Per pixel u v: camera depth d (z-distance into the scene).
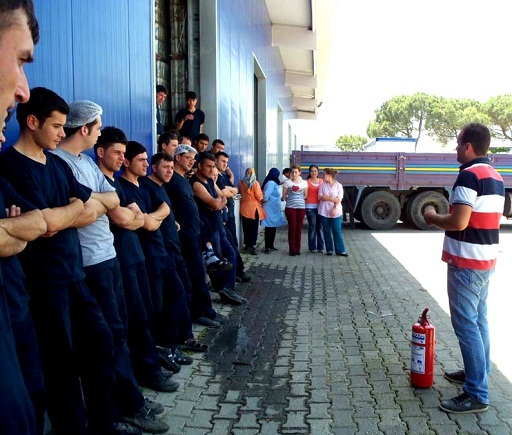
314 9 16.33
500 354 4.88
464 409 3.66
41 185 2.64
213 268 6.04
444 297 7.04
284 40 19.00
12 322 2.12
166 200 4.56
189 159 5.30
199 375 4.34
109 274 3.24
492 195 3.63
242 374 4.37
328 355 4.82
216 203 6.01
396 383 4.19
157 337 4.44
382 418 3.61
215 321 5.71
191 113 8.00
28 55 1.49
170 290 4.41
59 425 2.81
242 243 11.07
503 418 3.61
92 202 2.96
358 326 5.73
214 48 9.00
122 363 3.29
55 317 2.71
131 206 3.73
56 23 3.61
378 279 8.23
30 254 2.67
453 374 4.20
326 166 14.53
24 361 2.28
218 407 3.77
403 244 12.04
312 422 3.56
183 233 5.34
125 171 4.12
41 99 2.62
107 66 4.57
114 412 3.11
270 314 6.21
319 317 6.08
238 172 11.45
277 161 21.98
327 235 10.53
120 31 4.91
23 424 1.45
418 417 3.62
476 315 3.71
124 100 5.01
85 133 3.25
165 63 9.23
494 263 3.73
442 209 14.68
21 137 2.68
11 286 2.13
